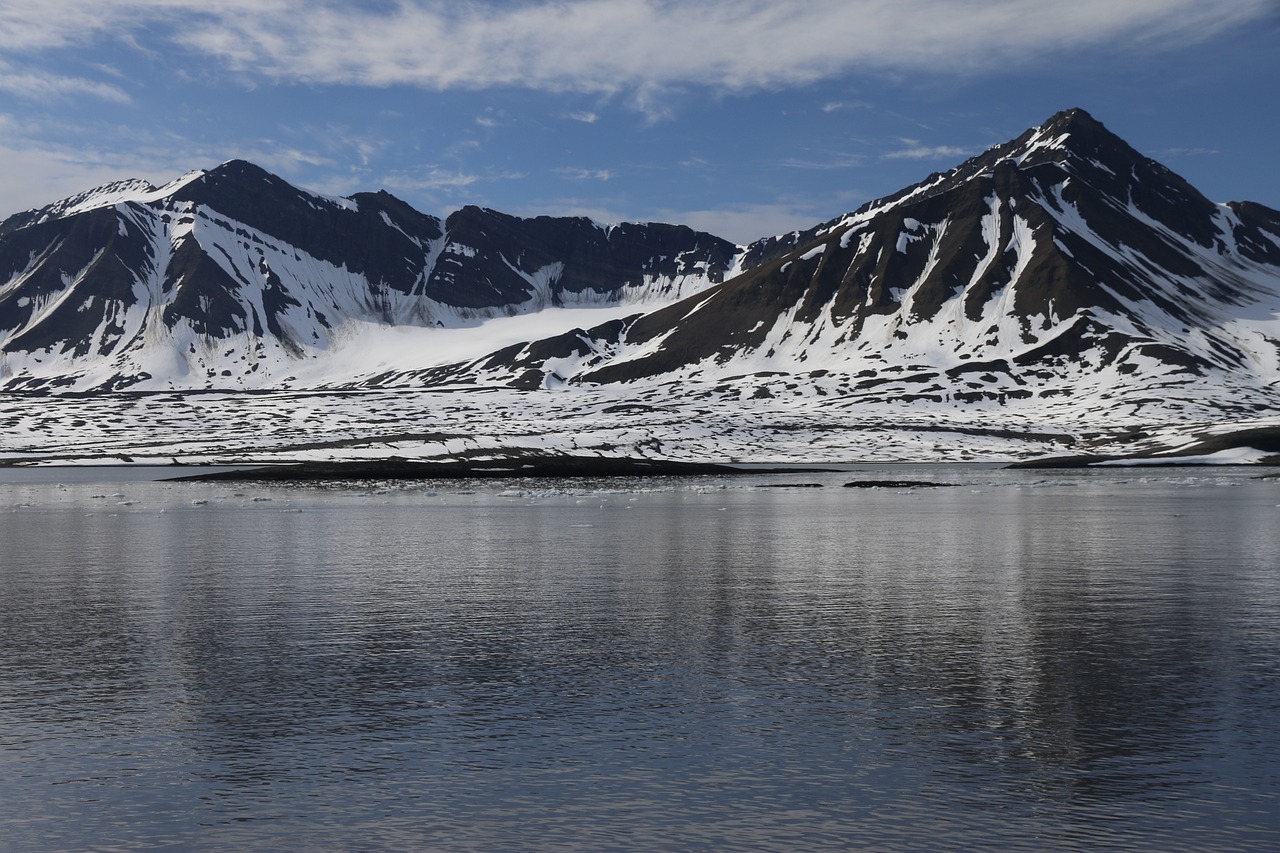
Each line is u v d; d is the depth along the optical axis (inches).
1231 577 1800.0
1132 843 668.7
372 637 1283.2
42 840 684.7
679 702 984.3
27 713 956.0
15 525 2987.2
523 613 1448.1
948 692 1013.8
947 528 2815.0
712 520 3112.7
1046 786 765.3
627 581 1769.2
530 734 889.5
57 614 1449.3
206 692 1024.9
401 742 870.4
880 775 789.9
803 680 1062.4
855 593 1625.2
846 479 5959.6
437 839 683.4
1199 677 1067.3
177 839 685.9
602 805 736.3
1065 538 2509.8
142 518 3250.5
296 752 847.7
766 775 791.1
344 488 5157.5
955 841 674.2
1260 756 822.5
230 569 1952.5
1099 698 989.2
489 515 3339.1
